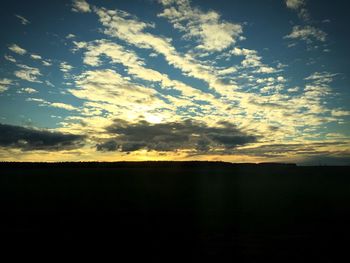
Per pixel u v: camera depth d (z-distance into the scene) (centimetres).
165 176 6825
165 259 1348
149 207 2720
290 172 7706
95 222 2114
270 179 6250
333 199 3244
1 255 1398
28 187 4353
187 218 2250
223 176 6925
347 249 1483
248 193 3847
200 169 9000
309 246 1528
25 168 8762
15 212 2461
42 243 1595
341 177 6369
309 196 3466
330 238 1686
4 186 4509
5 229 1905
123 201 3088
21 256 1384
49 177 6200
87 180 5609
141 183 5184
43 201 3034
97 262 1311
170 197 3409
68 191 3931
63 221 2144
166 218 2250
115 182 5325
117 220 2184
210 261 1316
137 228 1938
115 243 1603
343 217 2275
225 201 3092
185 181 5731
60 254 1417
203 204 2903
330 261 1310
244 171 8200
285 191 4091
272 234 1780
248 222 2105
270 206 2778
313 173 7281
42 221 2141
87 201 3064
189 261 1318
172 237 1723
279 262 1298
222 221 2133
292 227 1952
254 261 1311
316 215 2344
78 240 1658
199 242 1617
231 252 1438
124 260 1336
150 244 1582
